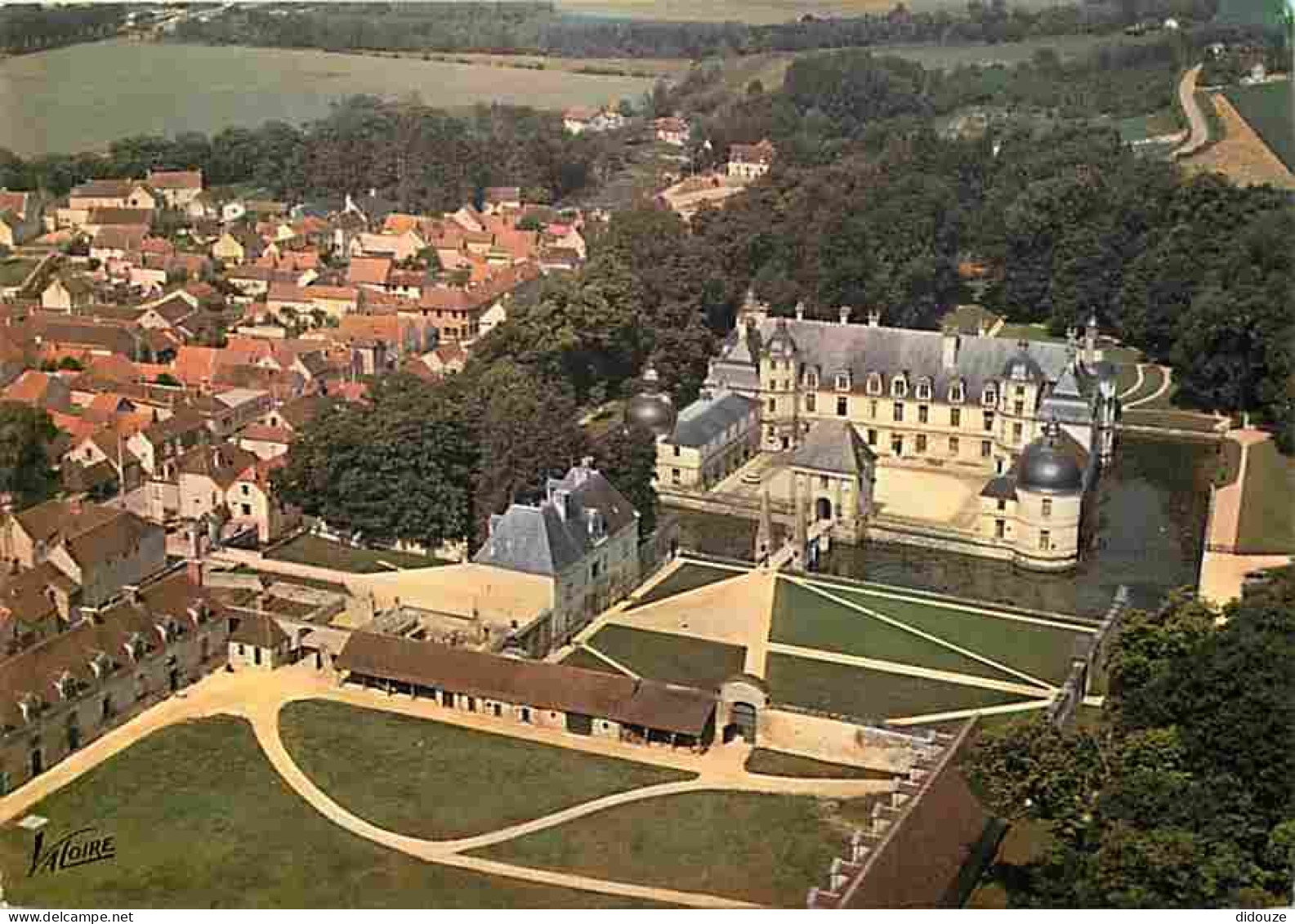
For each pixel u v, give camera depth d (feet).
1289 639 589.32
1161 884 496.23
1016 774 572.10
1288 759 550.77
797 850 595.47
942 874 534.78
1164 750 564.71
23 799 630.74
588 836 606.96
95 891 569.64
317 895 567.18
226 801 631.56
